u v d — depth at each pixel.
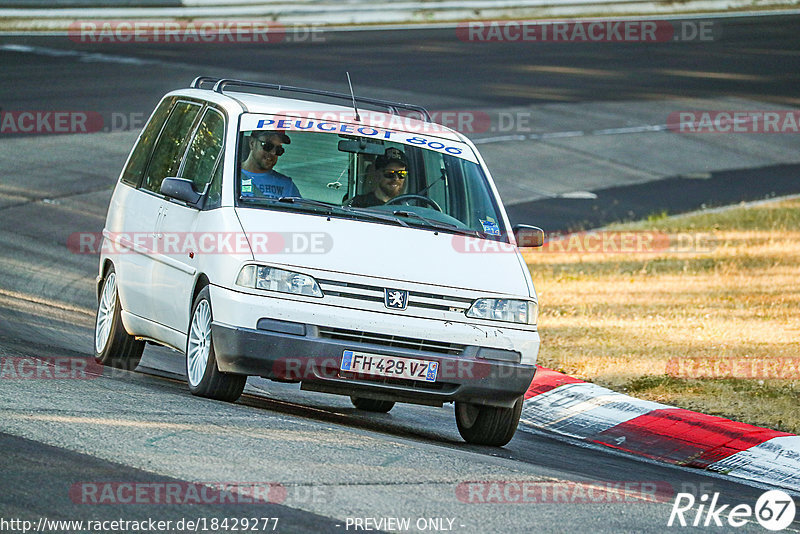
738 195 86.44
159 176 32.59
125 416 23.58
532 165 89.62
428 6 154.75
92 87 99.19
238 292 26.52
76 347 36.41
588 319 48.25
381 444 24.06
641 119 109.00
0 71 103.81
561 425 34.28
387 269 27.16
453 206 30.30
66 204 64.81
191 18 138.00
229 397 27.56
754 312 49.72
